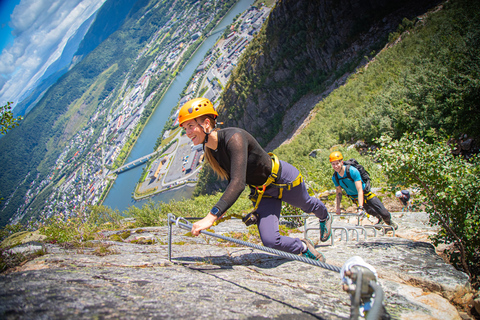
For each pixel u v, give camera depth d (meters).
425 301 2.30
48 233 4.18
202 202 12.62
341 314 1.72
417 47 32.50
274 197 2.73
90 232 4.90
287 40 94.88
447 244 4.28
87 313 1.32
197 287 1.91
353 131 22.25
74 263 2.43
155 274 2.16
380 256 3.52
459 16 27.75
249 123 116.94
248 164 2.54
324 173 11.29
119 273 2.08
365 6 66.56
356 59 63.16
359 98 33.88
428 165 3.99
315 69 87.31
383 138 4.48
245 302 1.73
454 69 15.20
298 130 54.97
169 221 2.75
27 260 2.71
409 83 18.30
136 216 7.88
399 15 58.53
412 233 5.37
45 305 1.36
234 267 2.78
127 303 1.49
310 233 6.13
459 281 2.62
